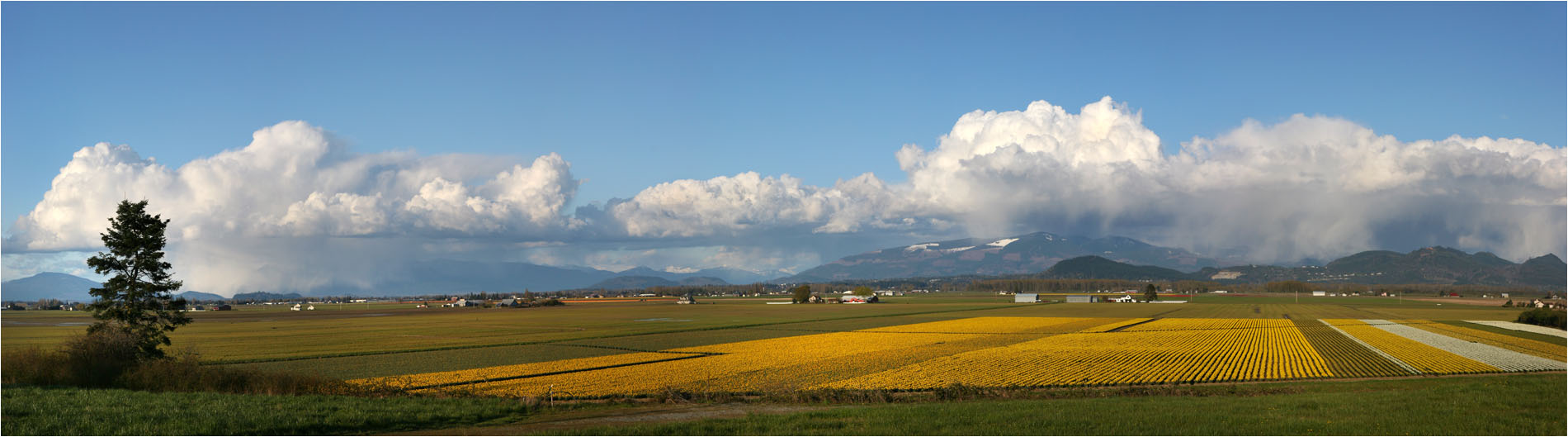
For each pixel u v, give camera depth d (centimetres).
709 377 6247
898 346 9194
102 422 3431
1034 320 15812
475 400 4453
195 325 15700
